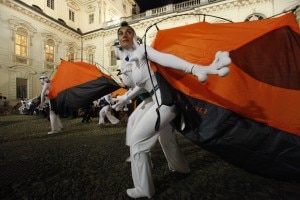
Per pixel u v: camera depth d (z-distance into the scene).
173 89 2.17
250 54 2.29
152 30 22.53
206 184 2.65
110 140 5.48
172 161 2.90
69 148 4.60
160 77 2.15
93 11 27.39
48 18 22.36
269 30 2.31
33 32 20.97
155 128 2.14
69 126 8.28
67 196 2.40
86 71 5.44
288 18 2.32
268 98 2.16
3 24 18.25
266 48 2.29
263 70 2.23
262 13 17.53
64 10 25.81
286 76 2.18
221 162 3.54
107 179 2.86
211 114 2.20
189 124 2.22
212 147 2.18
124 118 10.10
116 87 5.34
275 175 2.17
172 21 21.44
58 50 24.00
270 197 2.33
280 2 16.84
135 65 2.32
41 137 5.96
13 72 19.11
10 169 3.27
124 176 2.96
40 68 21.69
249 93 2.20
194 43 2.54
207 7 19.41
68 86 5.42
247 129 2.13
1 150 4.45
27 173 3.10
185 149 4.43
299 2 15.97
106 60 25.89
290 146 2.07
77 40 27.00
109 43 25.59
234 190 2.49
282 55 2.24
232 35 2.46
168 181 2.74
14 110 17.09
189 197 2.32
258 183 2.68
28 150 4.44
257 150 2.13
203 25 2.66
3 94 18.30
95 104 11.95
